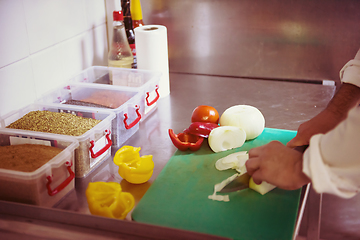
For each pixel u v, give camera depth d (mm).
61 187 652
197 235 503
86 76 1122
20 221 572
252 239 567
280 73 1394
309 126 794
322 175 499
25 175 598
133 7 1186
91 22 1198
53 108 871
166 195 680
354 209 1380
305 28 1294
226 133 828
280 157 603
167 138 922
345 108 796
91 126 790
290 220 608
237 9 1325
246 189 694
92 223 550
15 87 878
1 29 812
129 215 640
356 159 489
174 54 1468
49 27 982
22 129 760
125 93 980
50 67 1008
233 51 1402
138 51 1114
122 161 746
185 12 1380
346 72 820
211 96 1211
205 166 776
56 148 713
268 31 1333
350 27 1254
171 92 1259
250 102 1150
